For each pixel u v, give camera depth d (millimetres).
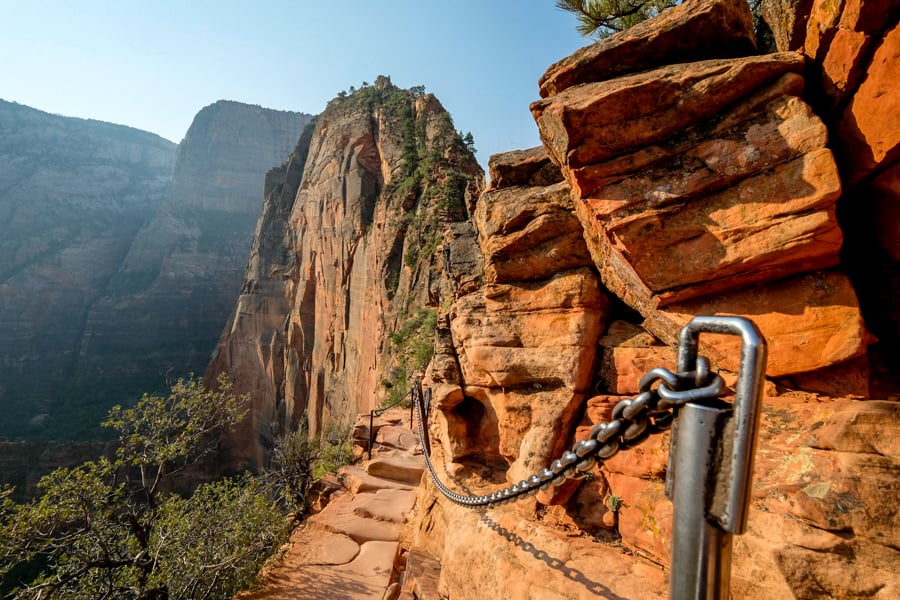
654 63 3955
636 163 3471
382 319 40281
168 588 8773
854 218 3346
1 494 8945
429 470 6305
